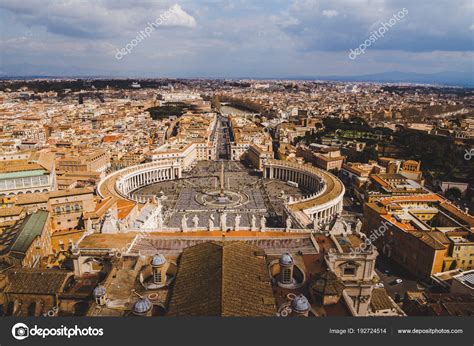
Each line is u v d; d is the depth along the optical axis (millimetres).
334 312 70500
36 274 86125
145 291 77562
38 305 80812
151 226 159750
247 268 77750
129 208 157125
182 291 71625
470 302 101688
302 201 185875
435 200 184875
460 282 116938
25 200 148000
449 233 143250
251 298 68062
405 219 160125
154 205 177625
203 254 82500
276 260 88125
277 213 198625
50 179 189125
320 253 95438
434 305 99562
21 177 180500
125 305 72000
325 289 72438
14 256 107688
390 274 142125
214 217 191250
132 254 91188
